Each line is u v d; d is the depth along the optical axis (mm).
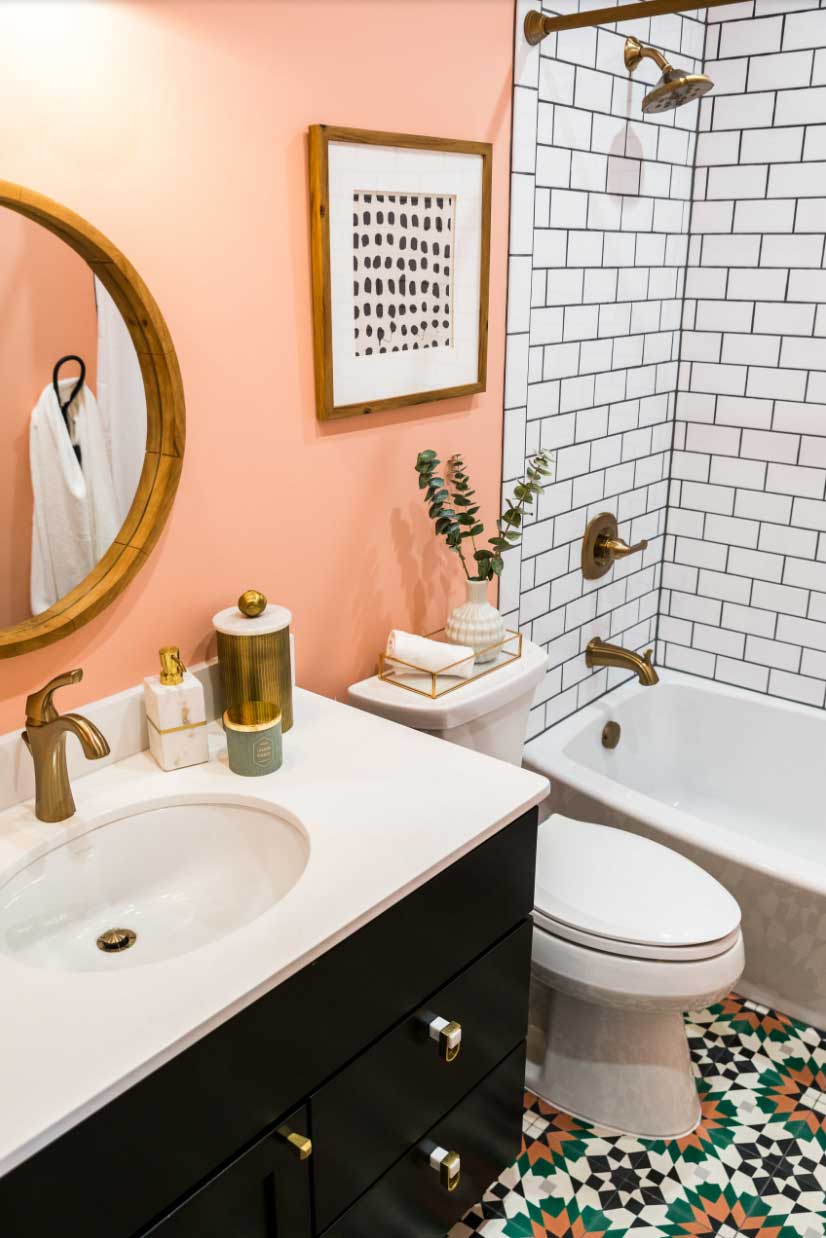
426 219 1797
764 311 2598
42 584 1377
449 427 2006
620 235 2396
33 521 1350
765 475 2713
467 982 1483
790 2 2367
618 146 2307
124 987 1079
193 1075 1057
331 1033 1238
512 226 2021
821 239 2457
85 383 1363
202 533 1587
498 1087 1662
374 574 1925
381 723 1671
